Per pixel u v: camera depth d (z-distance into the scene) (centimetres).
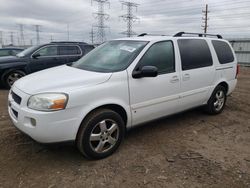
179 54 425
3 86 825
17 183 285
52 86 309
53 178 295
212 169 319
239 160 344
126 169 316
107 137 338
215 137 421
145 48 381
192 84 446
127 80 350
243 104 640
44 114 288
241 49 2366
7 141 384
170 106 414
